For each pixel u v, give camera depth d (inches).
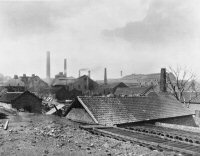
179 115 1065.5
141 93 2161.7
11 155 394.0
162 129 818.2
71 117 925.8
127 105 950.4
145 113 956.6
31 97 1811.0
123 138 577.9
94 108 839.1
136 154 427.8
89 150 439.8
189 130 828.6
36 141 487.8
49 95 2669.8
